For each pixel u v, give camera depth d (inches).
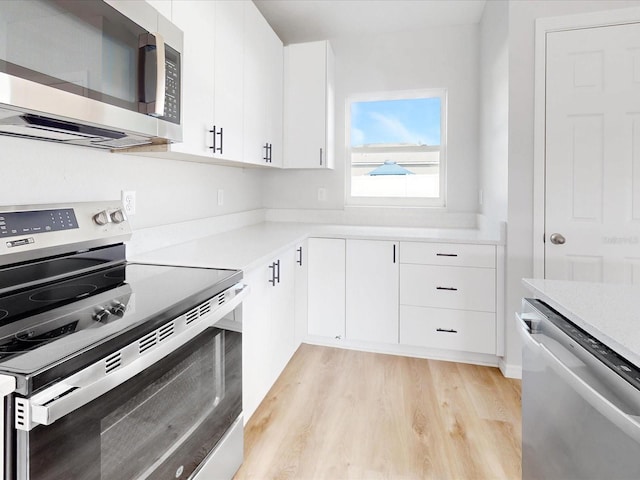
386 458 63.2
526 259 89.2
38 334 32.2
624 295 41.5
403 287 100.0
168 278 51.9
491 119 103.3
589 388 30.1
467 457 63.6
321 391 84.5
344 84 128.0
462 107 120.1
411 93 125.0
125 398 34.3
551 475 38.8
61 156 53.3
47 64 36.1
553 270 87.7
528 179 87.6
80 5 39.4
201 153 66.6
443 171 124.9
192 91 63.4
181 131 55.6
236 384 56.8
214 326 50.3
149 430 37.9
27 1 34.0
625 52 81.7
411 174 128.0
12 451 25.4
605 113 83.4
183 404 43.8
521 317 46.8
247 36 85.7
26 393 25.2
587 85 83.8
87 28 40.2
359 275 102.8
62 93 37.5
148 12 48.9
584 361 32.5
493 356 97.7
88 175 57.9
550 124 85.8
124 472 34.4
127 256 65.2
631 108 82.1
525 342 44.9
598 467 30.6
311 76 112.8
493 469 60.7
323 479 58.6
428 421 73.5
